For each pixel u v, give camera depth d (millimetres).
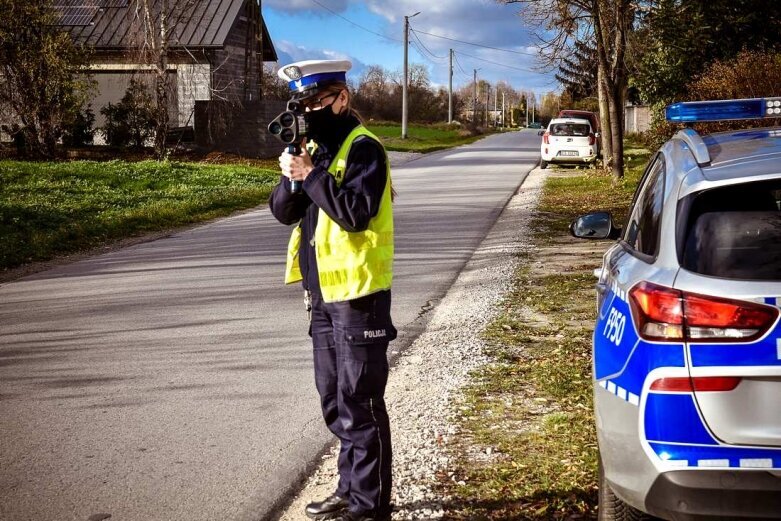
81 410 5512
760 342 2682
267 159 33000
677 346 2775
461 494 4121
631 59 21281
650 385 2805
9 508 4074
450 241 12742
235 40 37312
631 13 20797
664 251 3012
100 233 14688
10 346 7262
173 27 30250
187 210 17547
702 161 3250
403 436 4926
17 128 29125
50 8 29000
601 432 3107
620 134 20875
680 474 2742
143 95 31031
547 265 10508
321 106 3588
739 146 3508
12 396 5836
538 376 5945
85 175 22984
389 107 83375
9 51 27750
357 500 3740
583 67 22953
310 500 4164
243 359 6676
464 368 6230
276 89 45062
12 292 9969
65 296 9531
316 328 3807
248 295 9172
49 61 27641
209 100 33531
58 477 4438
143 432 5090
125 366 6539
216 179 24016
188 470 4516
